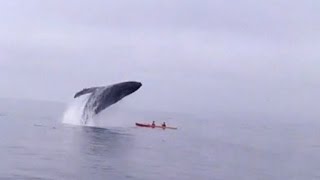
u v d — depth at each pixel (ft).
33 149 137.18
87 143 161.68
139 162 125.49
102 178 97.66
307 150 222.69
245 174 120.67
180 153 158.51
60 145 151.33
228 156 163.12
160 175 107.14
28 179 91.20
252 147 214.07
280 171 131.75
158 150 161.38
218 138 255.29
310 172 134.00
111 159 126.72
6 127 214.07
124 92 223.10
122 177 100.27
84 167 109.09
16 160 113.19
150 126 289.74
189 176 109.50
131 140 188.44
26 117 295.48
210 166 130.31
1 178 90.63
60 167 106.83
